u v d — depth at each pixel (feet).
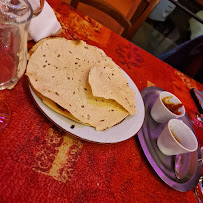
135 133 2.12
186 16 10.27
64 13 2.99
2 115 1.71
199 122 3.06
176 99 2.67
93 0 3.83
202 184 2.33
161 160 2.24
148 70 3.29
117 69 2.56
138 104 2.43
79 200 1.61
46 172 1.62
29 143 1.70
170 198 2.05
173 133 2.37
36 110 1.91
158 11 9.82
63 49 2.32
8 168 1.50
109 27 4.85
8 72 1.56
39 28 2.26
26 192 1.46
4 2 1.39
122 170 1.98
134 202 1.84
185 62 5.67
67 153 1.81
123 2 4.81
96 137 1.86
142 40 9.14
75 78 2.16
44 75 1.97
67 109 1.82
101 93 2.11
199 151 2.62
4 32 1.44
